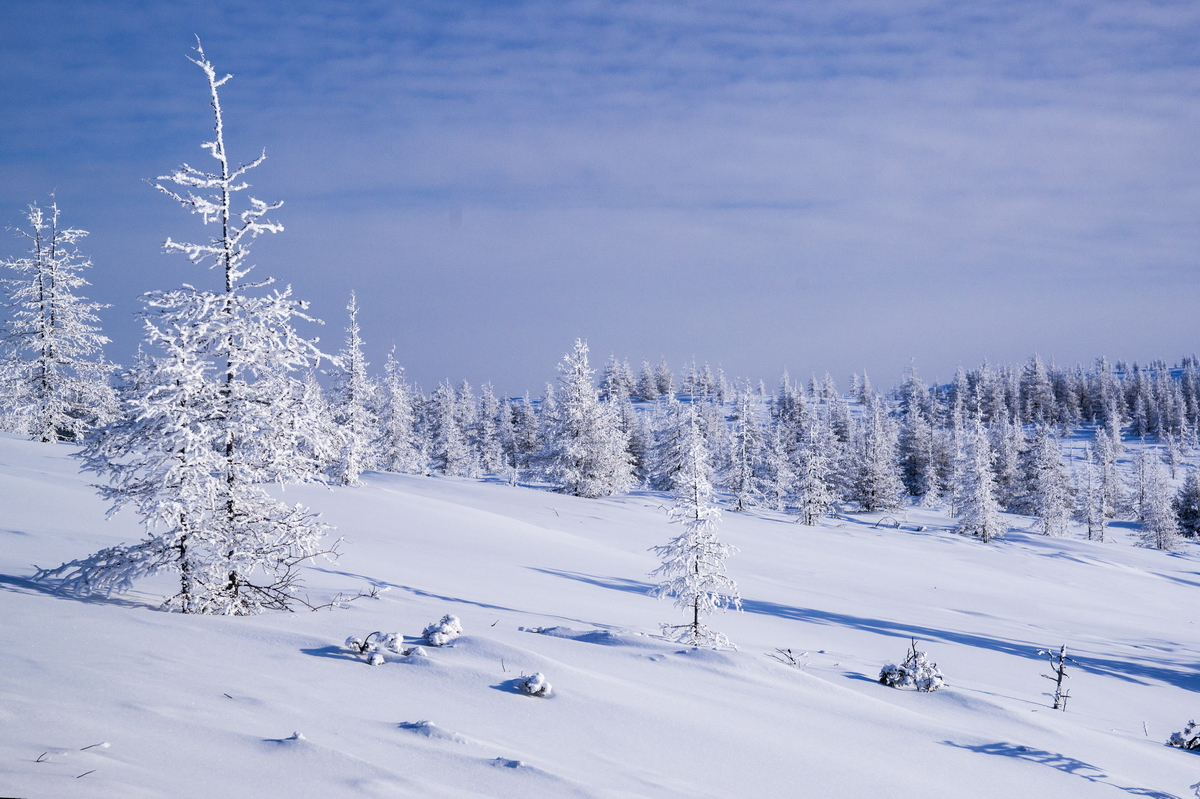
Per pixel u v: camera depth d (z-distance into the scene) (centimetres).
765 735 730
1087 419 15888
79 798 348
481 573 2031
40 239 3462
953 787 677
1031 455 8519
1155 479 7712
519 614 1459
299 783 433
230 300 1044
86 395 3494
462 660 827
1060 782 748
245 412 1032
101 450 969
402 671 759
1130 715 1573
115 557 974
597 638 1148
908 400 15475
